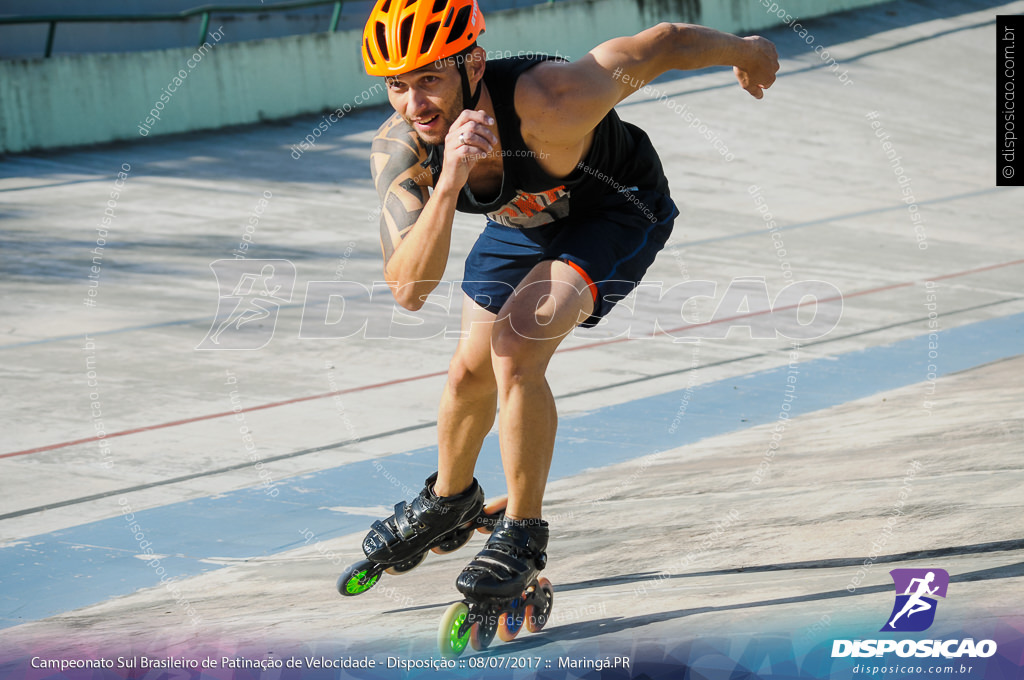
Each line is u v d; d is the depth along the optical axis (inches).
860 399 479.5
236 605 259.3
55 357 537.3
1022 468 324.2
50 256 762.8
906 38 1913.1
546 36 1569.9
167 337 580.7
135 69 1257.4
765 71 259.9
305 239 845.2
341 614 248.7
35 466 387.9
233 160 1165.7
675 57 240.2
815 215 1023.6
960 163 1307.8
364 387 503.5
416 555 252.4
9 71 1157.7
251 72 1346.0
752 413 464.4
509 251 258.1
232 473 384.2
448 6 208.4
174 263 756.0
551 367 552.7
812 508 308.5
